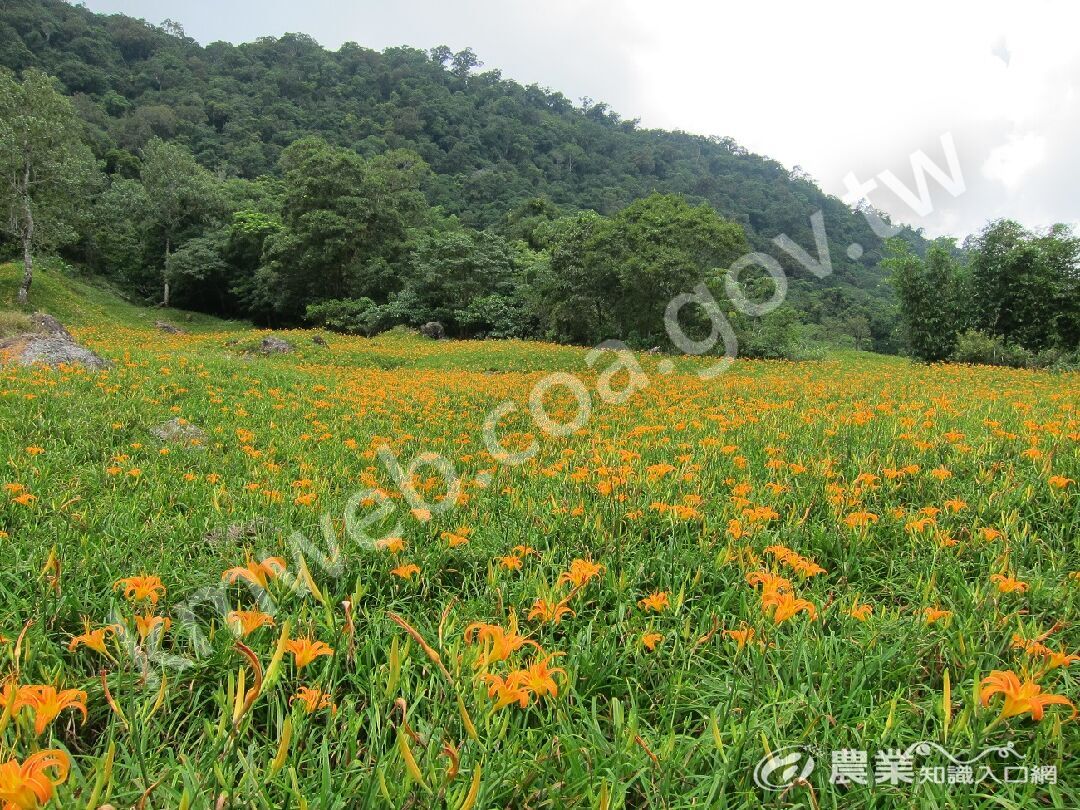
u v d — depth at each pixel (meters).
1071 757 1.76
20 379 7.75
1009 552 2.76
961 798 1.58
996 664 2.01
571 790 1.56
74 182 25.69
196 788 1.42
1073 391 8.68
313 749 1.76
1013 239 18.45
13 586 2.62
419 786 1.44
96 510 3.52
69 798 1.29
